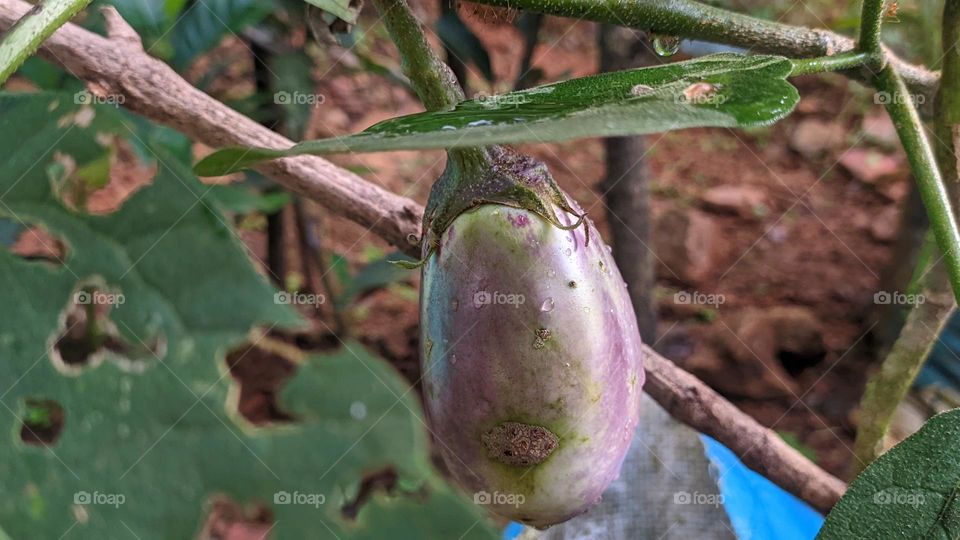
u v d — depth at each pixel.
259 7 0.58
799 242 1.12
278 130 0.67
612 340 0.27
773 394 0.90
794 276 1.06
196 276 0.22
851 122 1.31
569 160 1.21
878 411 0.39
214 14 0.58
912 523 0.29
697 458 0.45
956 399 0.64
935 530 0.28
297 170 0.38
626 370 0.28
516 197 0.27
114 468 0.22
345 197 0.38
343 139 0.20
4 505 0.22
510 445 0.27
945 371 0.65
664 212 1.08
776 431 0.85
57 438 0.22
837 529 0.29
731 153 1.30
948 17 0.32
